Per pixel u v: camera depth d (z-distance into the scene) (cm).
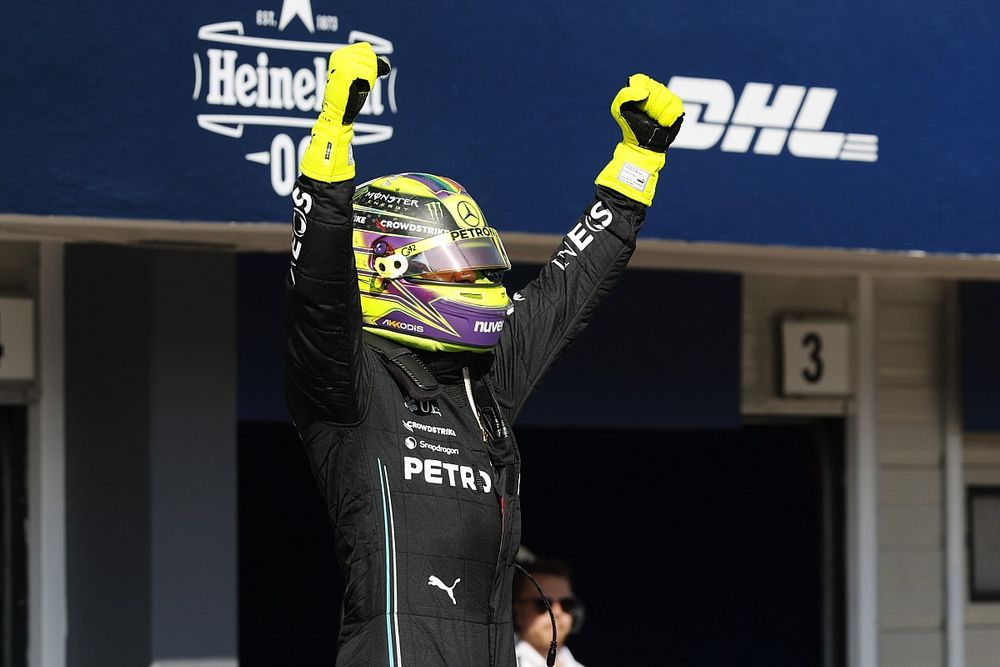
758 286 2292
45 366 1864
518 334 942
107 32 1410
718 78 1614
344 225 788
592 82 1567
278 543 2897
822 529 2438
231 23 1441
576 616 1875
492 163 1536
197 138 1434
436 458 840
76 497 1858
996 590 2498
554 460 2938
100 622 1798
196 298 1714
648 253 1852
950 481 2444
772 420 2369
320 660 2909
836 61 1658
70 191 1402
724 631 2833
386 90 1503
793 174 1645
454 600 820
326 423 825
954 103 1702
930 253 1694
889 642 2423
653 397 2125
